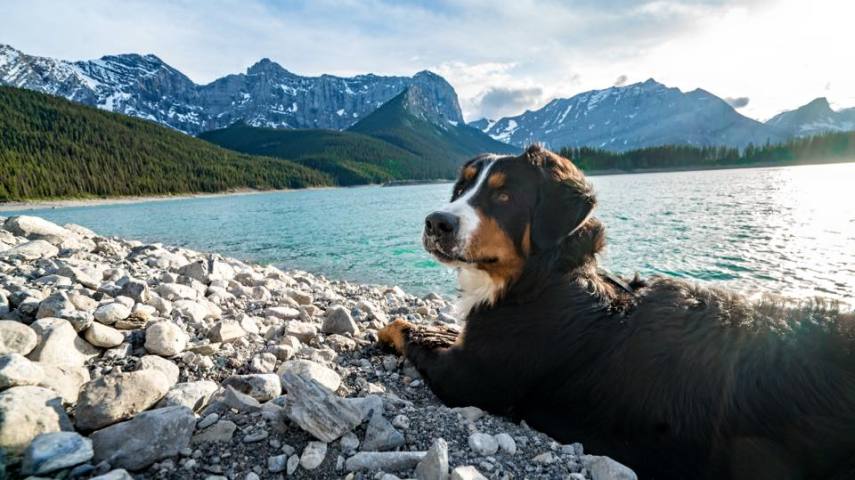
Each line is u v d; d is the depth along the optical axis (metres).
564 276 0.75
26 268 1.18
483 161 0.87
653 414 0.59
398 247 3.82
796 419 0.53
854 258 2.52
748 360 0.57
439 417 0.68
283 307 1.25
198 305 1.07
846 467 0.51
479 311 0.81
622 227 4.04
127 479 0.44
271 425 0.59
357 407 0.62
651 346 0.62
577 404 0.67
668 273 2.34
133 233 5.53
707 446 0.56
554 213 0.76
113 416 0.56
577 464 0.59
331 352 0.95
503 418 0.76
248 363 0.84
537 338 0.72
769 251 2.78
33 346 0.67
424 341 0.91
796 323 0.59
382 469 0.53
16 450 0.45
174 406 0.56
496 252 0.78
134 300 1.00
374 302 1.71
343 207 9.91
